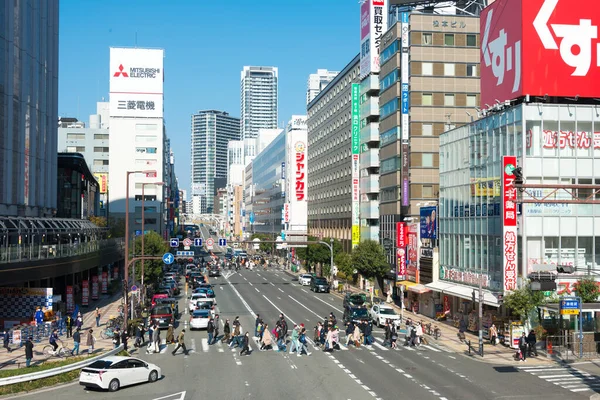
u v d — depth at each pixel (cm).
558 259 3925
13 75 5609
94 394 2481
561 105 3984
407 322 3991
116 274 8888
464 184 4719
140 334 3888
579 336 3403
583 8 4175
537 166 3938
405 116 6794
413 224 5900
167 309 4678
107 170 15888
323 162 11769
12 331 3819
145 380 2692
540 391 2514
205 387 2591
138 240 7162
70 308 5359
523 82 4091
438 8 7594
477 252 4469
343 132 10081
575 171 3975
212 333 3922
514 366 3122
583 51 4156
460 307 4775
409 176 6788
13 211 5662
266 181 17812
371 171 8262
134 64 14400
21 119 5869
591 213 3978
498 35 4500
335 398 2373
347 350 3650
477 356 3412
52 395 2473
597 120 4019
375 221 8331
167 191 17038
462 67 6869
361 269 6825
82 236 7144
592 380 2761
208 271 10075
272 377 2806
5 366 3027
